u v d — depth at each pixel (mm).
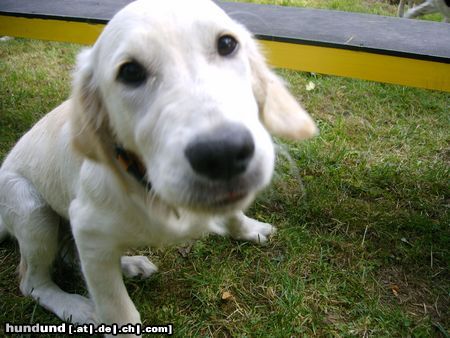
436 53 462
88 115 304
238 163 219
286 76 814
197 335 392
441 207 517
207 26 254
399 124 677
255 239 472
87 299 419
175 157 225
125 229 319
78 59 337
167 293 430
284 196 531
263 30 552
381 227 487
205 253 466
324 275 438
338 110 719
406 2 1222
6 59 892
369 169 573
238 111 228
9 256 479
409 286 429
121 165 302
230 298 420
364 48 482
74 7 653
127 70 258
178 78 240
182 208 244
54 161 375
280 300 412
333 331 388
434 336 385
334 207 511
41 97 747
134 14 261
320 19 616
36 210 402
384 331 387
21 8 650
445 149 620
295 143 616
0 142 638
